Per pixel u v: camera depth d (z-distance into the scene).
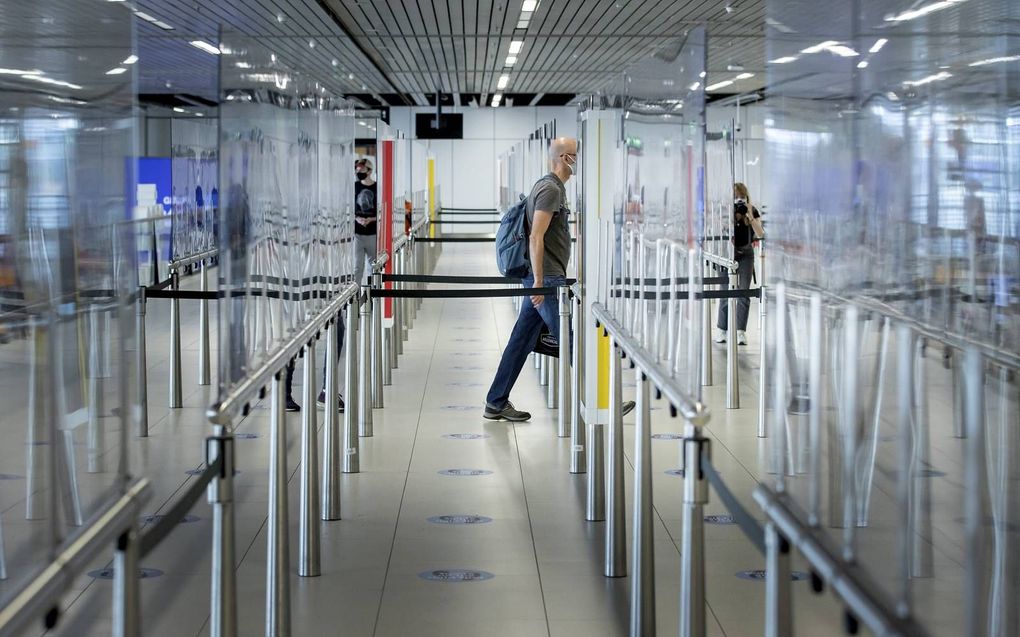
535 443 7.52
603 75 26.36
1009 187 3.52
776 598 2.61
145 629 4.26
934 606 3.76
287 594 4.04
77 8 2.75
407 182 13.70
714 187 10.95
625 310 4.81
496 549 5.32
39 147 2.88
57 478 2.73
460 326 13.78
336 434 5.80
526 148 15.62
